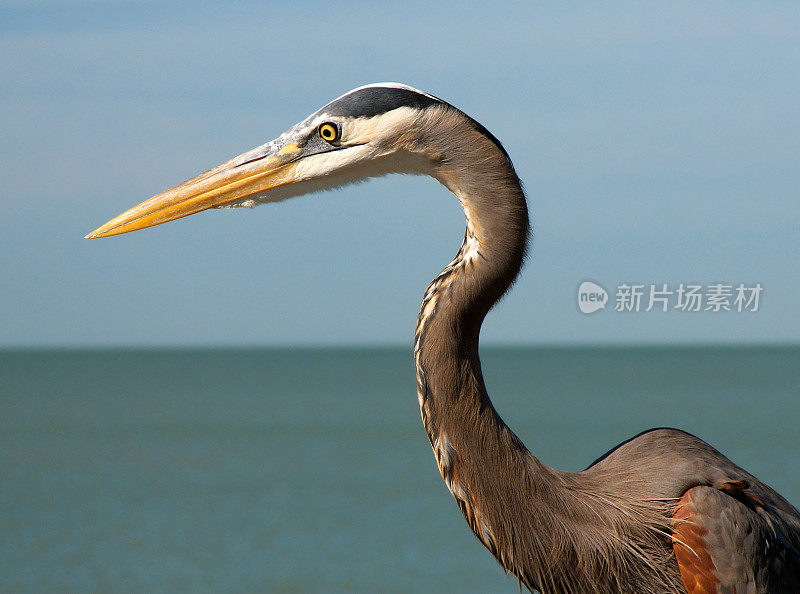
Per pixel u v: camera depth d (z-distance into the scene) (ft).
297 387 317.83
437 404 11.53
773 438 128.06
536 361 654.12
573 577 11.69
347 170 12.26
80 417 186.60
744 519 11.61
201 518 80.59
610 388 278.05
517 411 186.50
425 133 11.75
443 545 68.28
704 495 11.69
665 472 12.19
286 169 12.55
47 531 75.46
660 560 11.85
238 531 74.79
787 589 11.85
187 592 55.98
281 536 72.49
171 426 167.12
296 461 119.55
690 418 163.32
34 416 190.90
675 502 11.92
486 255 11.50
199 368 536.01
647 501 11.97
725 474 12.20
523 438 135.03
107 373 455.22
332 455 125.08
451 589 55.77
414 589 55.88
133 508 85.71
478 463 11.44
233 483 100.68
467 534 71.92
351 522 77.77
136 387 316.81
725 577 11.45
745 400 212.23
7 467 114.73
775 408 184.24
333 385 330.13
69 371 483.51
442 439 11.53
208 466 115.14
